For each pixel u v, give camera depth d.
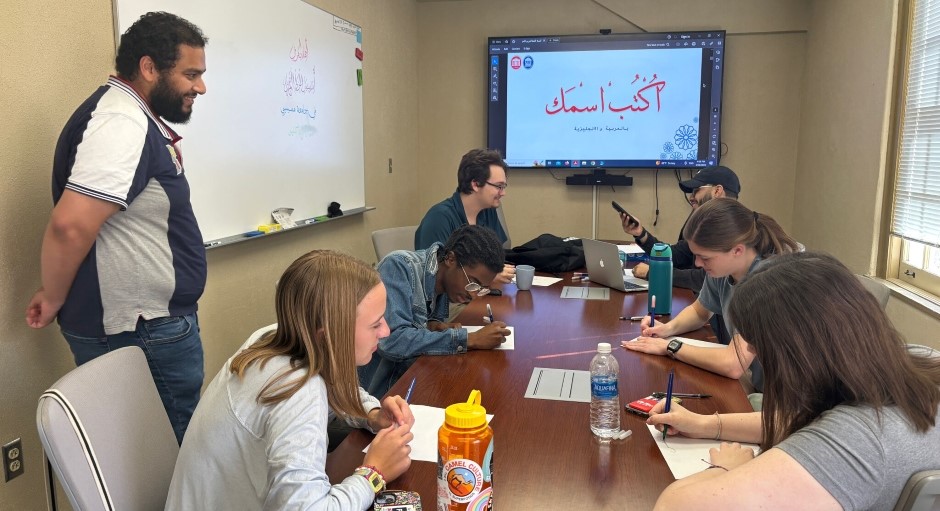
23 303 1.87
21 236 1.85
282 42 3.24
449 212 2.84
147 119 1.73
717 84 4.85
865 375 0.84
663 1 4.93
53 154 1.95
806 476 0.80
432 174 5.48
